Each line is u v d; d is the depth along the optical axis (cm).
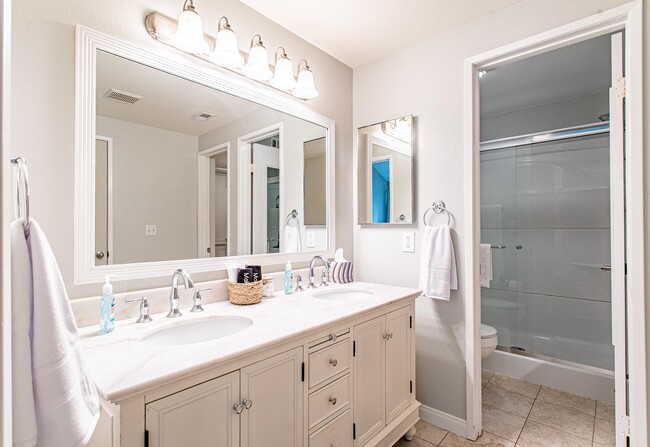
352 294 194
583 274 268
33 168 106
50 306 71
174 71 143
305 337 119
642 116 136
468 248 183
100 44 121
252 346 99
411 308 182
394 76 218
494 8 173
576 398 221
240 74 168
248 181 174
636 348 136
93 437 82
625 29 144
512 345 298
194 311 137
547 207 285
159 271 138
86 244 117
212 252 158
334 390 131
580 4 151
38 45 107
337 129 227
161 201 140
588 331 264
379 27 190
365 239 234
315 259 197
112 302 113
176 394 84
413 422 178
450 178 191
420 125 204
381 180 224
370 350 151
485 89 258
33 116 106
